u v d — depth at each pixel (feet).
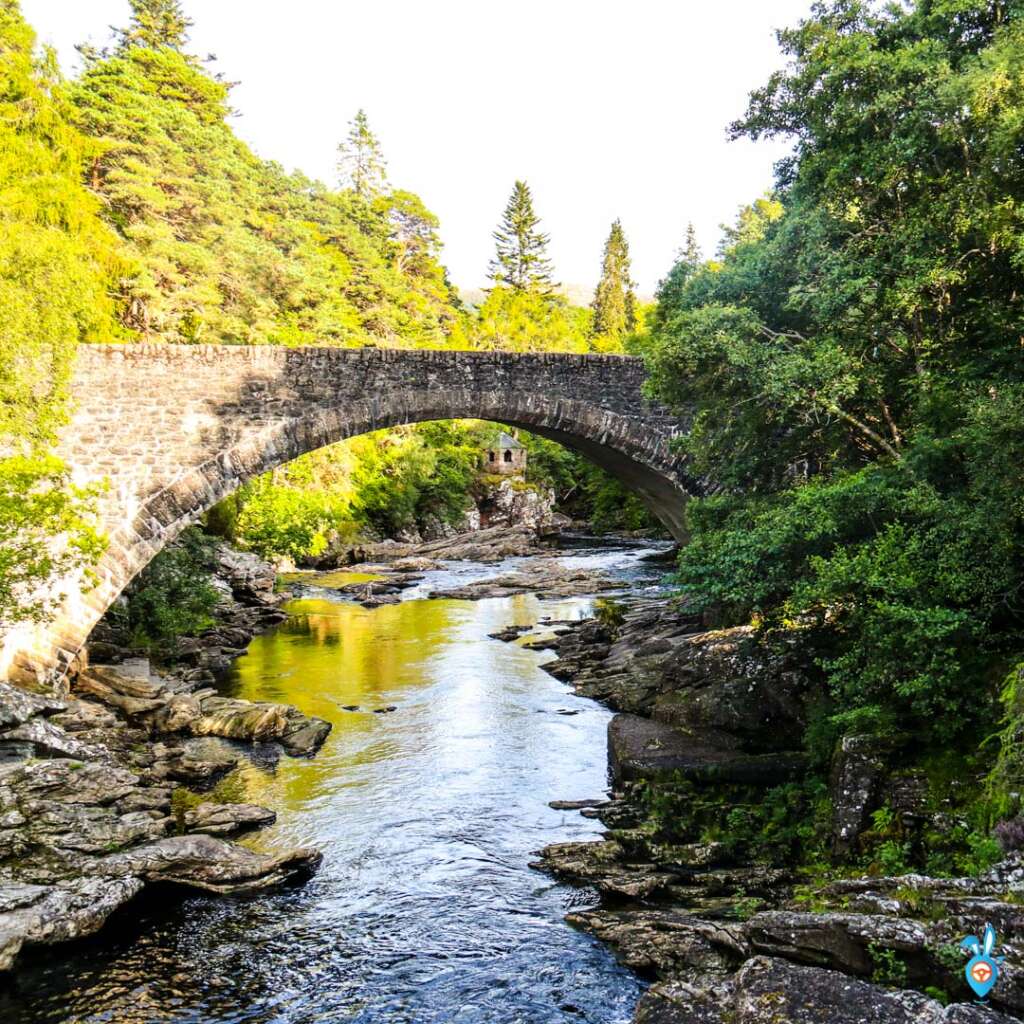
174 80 164.96
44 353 65.46
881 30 59.26
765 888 40.06
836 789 42.68
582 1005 33.04
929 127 53.11
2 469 63.52
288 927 39.55
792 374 53.57
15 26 91.66
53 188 88.84
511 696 77.41
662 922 37.11
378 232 267.80
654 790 53.21
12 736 54.03
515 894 42.22
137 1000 34.01
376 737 66.28
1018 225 48.80
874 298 54.90
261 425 71.87
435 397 76.48
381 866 45.42
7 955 35.37
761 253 65.51
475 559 187.52
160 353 69.92
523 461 262.88
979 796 35.88
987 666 40.98
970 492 42.80
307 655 95.04
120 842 45.16
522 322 311.68
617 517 236.43
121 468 69.31
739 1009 26.53
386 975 35.55
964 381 51.62
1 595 63.41
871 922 27.99
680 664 67.62
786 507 57.41
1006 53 47.98
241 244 150.30
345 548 184.96
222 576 123.44
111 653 79.66
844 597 45.50
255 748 63.52
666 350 61.87
